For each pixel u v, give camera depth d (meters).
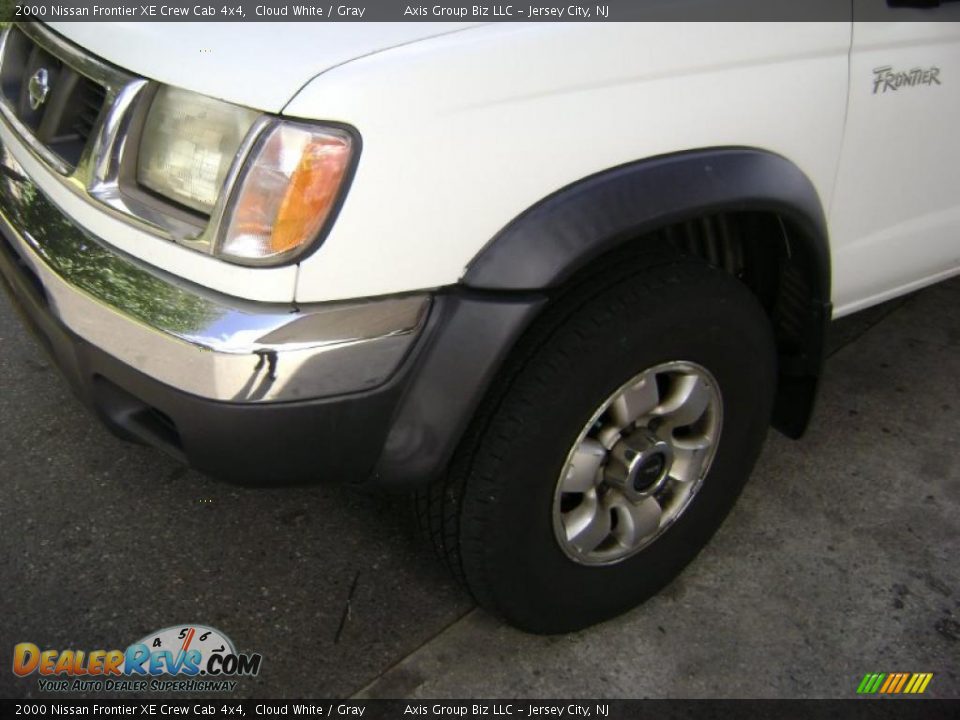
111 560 2.34
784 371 2.42
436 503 1.95
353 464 1.76
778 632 2.30
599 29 1.73
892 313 3.56
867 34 2.12
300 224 1.58
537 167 1.69
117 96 1.74
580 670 2.17
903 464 2.85
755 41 1.92
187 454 1.73
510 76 1.65
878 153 2.28
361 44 1.63
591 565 2.12
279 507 2.53
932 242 2.62
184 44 1.70
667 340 1.92
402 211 1.61
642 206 1.77
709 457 2.20
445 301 1.70
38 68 2.04
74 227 1.83
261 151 1.59
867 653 2.26
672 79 1.82
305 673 2.12
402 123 1.58
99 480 2.56
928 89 2.31
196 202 1.68
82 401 1.91
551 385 1.82
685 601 2.37
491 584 1.99
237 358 1.60
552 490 1.93
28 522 2.41
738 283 2.01
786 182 2.01
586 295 1.84
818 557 2.51
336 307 1.63
